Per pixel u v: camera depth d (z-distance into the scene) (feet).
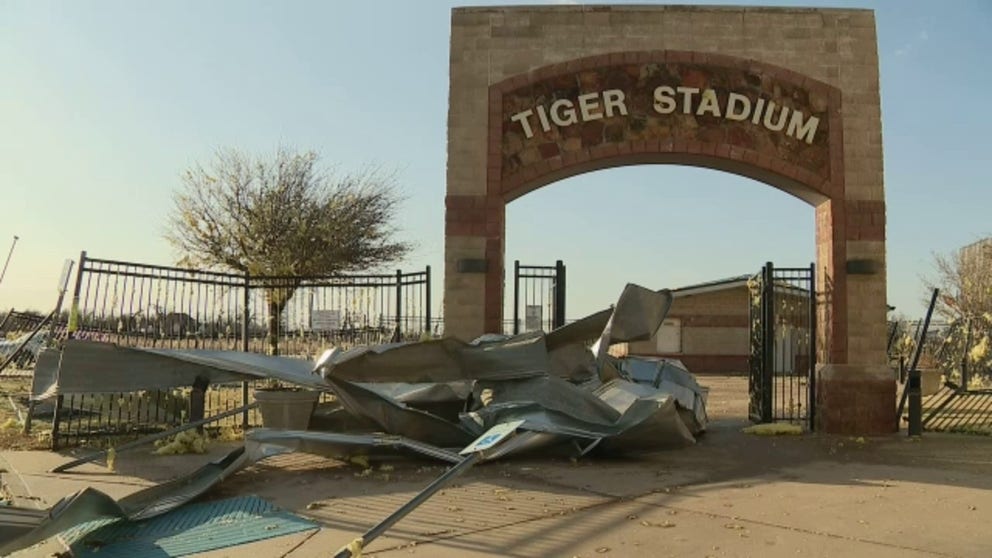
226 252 92.84
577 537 20.62
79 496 19.61
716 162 45.03
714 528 21.74
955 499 25.94
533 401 33.32
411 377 34.42
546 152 43.98
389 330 44.09
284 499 25.18
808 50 44.47
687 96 43.96
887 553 19.36
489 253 43.16
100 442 37.73
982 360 56.90
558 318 47.01
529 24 44.50
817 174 43.98
